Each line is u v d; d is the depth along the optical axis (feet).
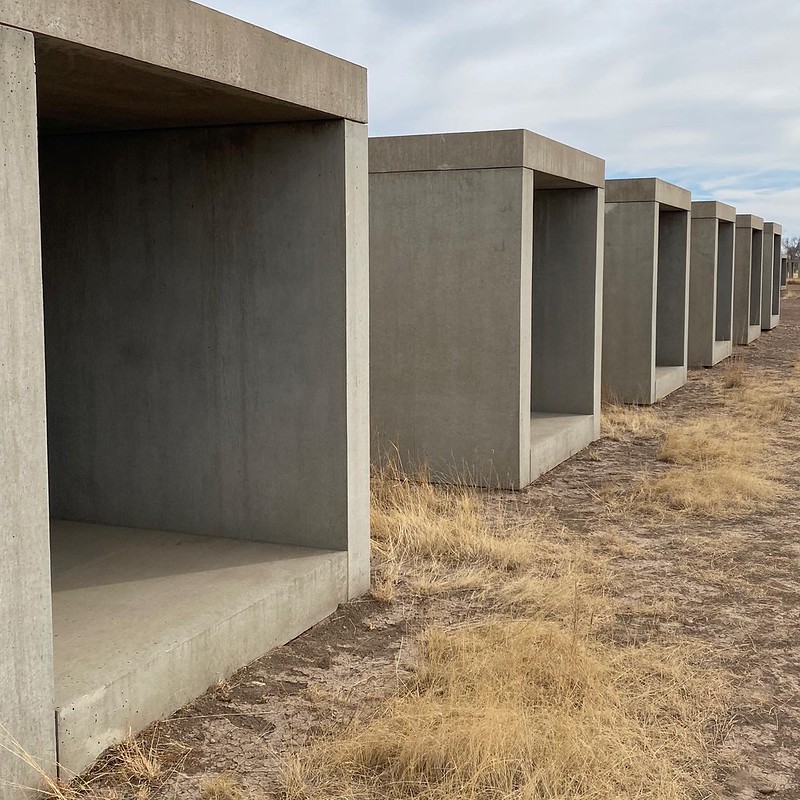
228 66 13.25
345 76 15.88
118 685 11.61
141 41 11.68
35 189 10.12
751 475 27.22
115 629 13.11
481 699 12.34
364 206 16.79
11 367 9.96
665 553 20.72
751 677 14.32
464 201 26.68
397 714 12.03
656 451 32.58
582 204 32.94
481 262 26.71
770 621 16.70
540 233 33.65
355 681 13.82
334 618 16.35
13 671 10.18
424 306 27.45
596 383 34.27
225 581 15.21
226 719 12.55
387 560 19.47
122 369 18.16
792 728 12.71
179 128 17.04
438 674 13.55
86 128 17.17
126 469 18.43
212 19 12.91
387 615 16.61
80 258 18.13
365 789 10.82
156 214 17.46
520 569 19.26
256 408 17.22
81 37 10.74
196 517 17.99
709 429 35.24
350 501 16.89
